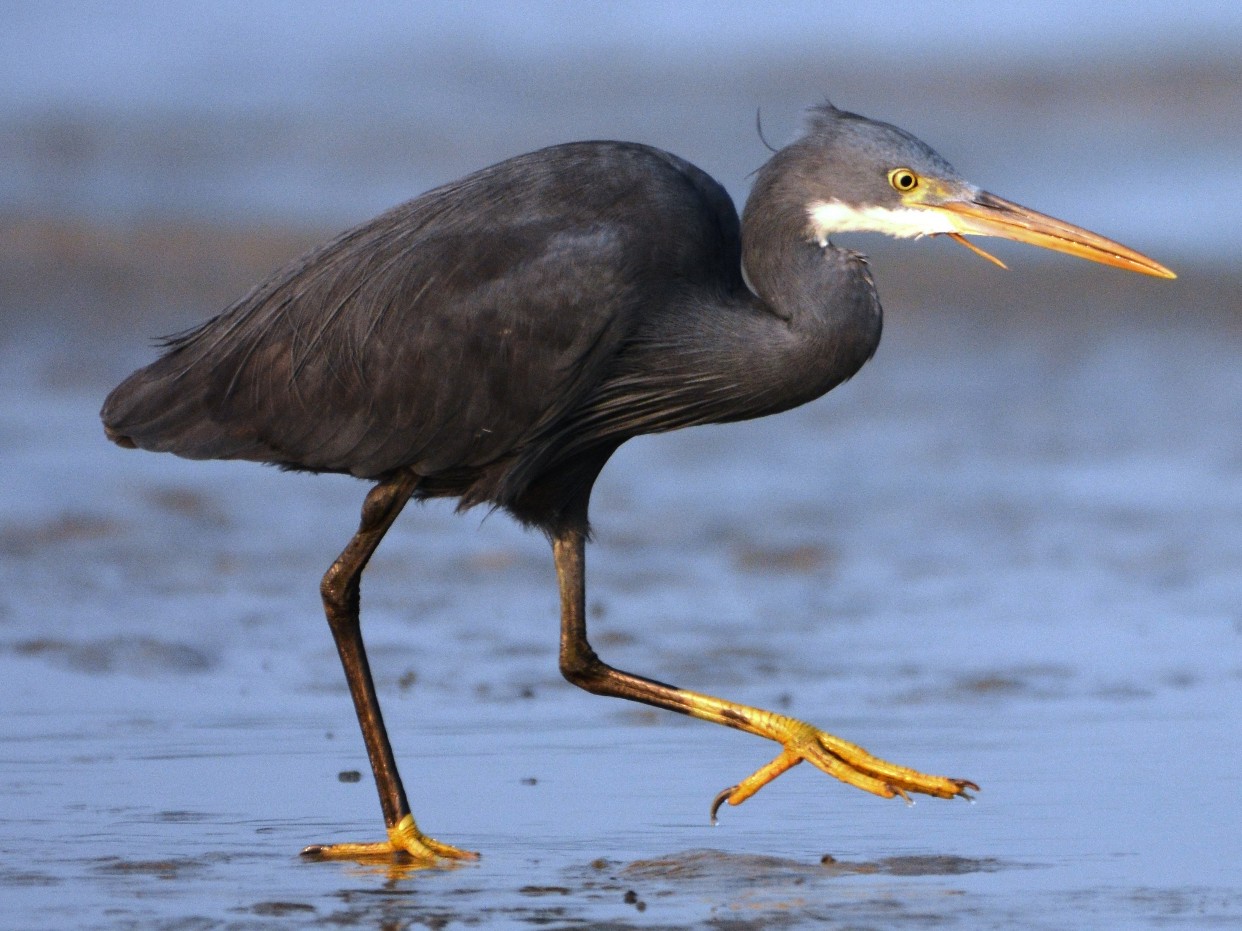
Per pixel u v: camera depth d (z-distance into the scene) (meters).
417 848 9.09
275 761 10.69
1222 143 46.00
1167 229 34.19
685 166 10.23
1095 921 7.93
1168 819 9.51
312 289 9.97
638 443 20.86
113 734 11.13
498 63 60.09
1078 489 18.27
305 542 16.19
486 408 9.77
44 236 32.09
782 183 10.02
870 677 12.34
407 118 49.34
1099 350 25.67
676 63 60.31
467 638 13.45
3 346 25.25
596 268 9.62
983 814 9.66
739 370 9.89
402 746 11.03
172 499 17.56
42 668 12.46
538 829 9.54
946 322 27.47
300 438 9.96
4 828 9.39
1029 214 10.05
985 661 12.73
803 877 8.68
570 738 11.26
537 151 10.08
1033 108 52.28
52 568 14.99
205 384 10.02
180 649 12.84
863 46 62.94
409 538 16.69
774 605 14.35
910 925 7.91
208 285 29.52
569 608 10.32
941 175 10.05
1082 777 10.25
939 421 21.59
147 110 49.59
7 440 19.78
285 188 39.19
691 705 9.93
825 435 20.95
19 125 46.53
